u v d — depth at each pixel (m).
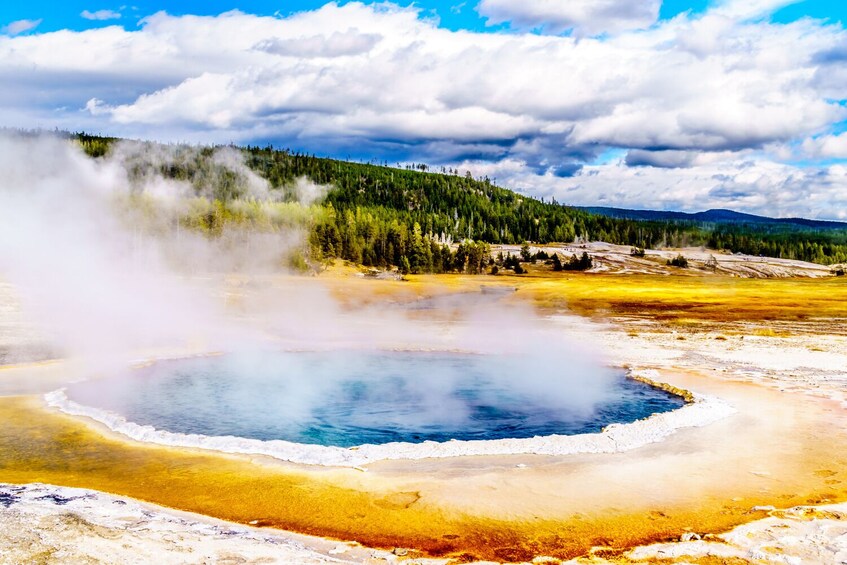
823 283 103.00
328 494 11.62
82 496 10.85
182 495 11.55
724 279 118.62
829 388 21.94
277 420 18.39
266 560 8.41
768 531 9.74
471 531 10.02
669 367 27.22
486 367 28.38
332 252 108.12
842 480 12.37
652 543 9.48
